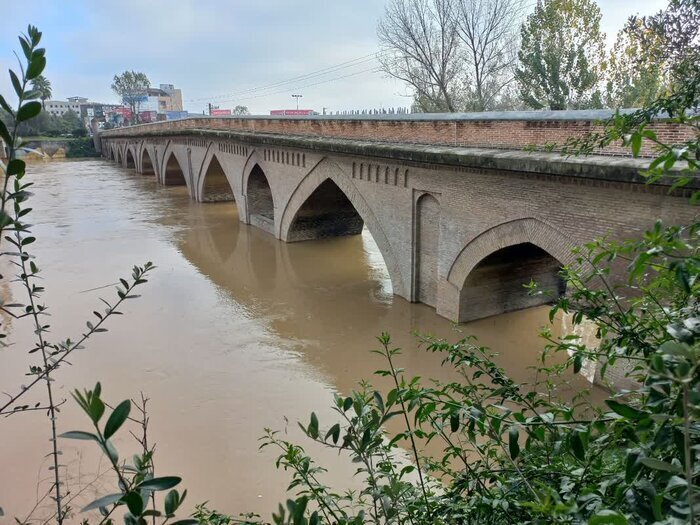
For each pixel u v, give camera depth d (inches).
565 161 312.8
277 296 572.7
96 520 250.8
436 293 495.2
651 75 557.0
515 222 377.4
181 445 311.1
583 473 78.7
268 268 677.9
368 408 93.7
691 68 123.7
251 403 356.8
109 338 465.7
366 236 838.5
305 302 550.3
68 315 519.2
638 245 84.8
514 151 366.3
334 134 608.4
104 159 2623.0
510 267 460.8
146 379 392.5
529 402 106.3
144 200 1257.4
